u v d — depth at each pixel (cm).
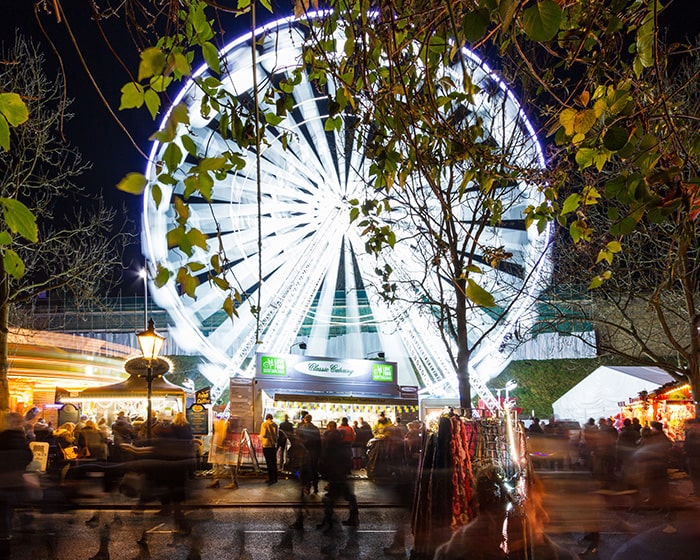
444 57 302
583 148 308
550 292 2047
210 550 964
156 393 1888
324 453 1178
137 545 991
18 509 1189
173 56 212
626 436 1414
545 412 4144
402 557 923
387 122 342
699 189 305
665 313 2905
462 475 639
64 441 1471
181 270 258
